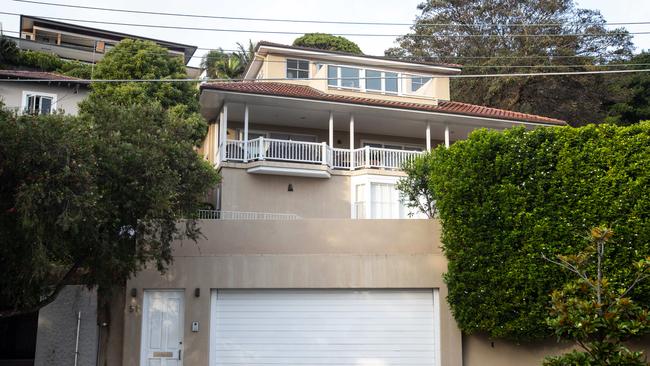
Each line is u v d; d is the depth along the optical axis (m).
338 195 25.45
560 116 40.34
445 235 14.29
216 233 14.49
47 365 13.35
